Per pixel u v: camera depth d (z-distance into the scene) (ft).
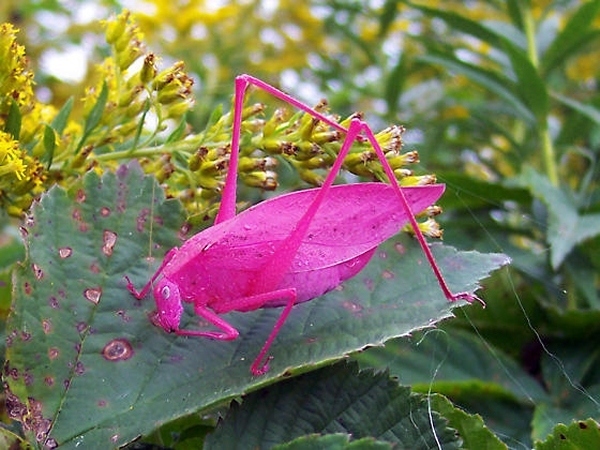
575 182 0.99
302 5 1.29
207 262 0.42
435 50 0.81
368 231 0.42
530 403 0.55
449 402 0.40
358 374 0.38
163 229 0.45
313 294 0.41
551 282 0.68
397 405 0.37
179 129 0.50
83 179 0.44
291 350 0.40
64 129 0.53
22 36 1.15
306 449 0.34
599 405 0.54
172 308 0.40
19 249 0.61
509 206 0.74
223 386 0.39
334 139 0.46
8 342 0.39
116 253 0.43
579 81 1.18
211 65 1.19
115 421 0.38
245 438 0.37
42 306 0.41
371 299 0.43
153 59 0.50
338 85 1.22
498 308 0.63
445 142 1.00
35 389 0.39
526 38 0.83
